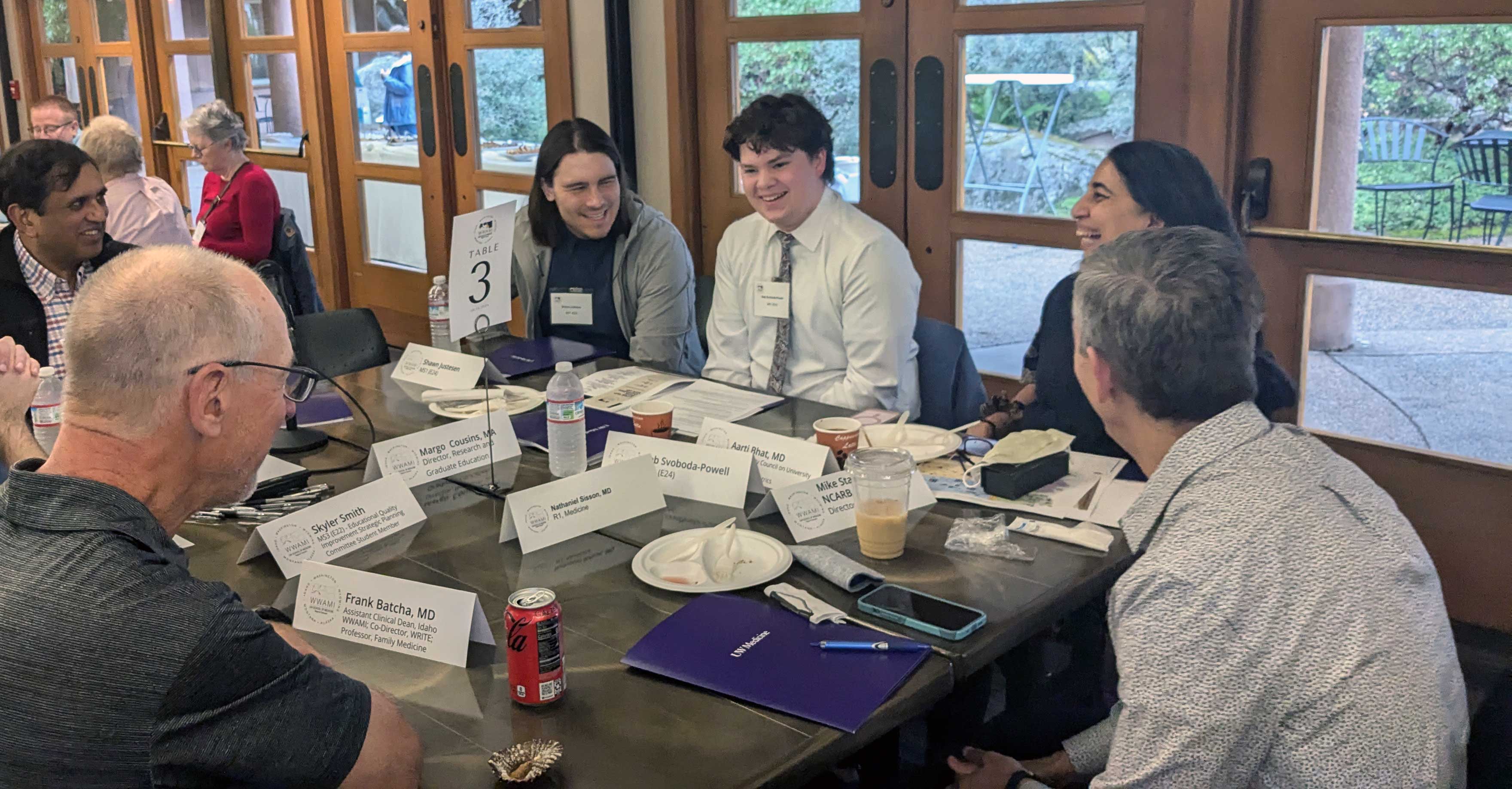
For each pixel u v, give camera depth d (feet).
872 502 5.42
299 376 4.12
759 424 7.47
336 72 18.74
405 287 18.76
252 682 3.38
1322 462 3.95
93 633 3.29
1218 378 4.00
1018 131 11.11
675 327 9.93
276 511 6.18
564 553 5.64
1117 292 4.09
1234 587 3.66
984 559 5.44
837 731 4.00
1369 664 3.55
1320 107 9.14
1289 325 9.69
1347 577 3.64
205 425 3.75
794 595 4.93
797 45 12.60
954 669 4.44
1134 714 3.76
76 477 3.56
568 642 4.70
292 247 14.93
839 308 8.75
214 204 14.88
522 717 4.16
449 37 16.42
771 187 8.54
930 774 5.96
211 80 21.59
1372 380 9.39
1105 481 6.34
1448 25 8.39
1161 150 7.30
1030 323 11.52
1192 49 9.61
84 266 8.74
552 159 9.59
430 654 4.63
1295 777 3.60
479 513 6.19
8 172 8.11
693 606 4.92
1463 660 8.64
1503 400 8.75
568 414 6.54
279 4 19.24
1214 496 3.86
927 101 11.62
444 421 7.75
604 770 3.79
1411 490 9.34
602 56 14.15
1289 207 9.45
